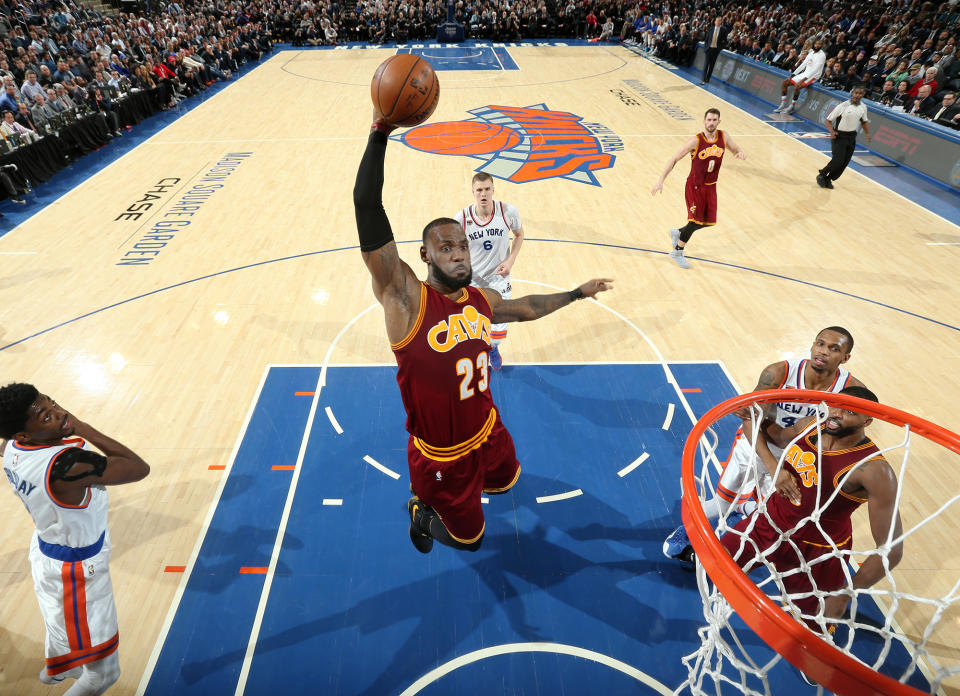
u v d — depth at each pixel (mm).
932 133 10039
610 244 7859
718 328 6152
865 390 3002
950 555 3852
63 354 5758
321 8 23750
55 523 2791
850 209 8906
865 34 16047
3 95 10203
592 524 4113
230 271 7191
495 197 9281
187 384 5375
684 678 3225
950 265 7363
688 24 19453
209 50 17250
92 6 19938
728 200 9203
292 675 3234
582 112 13867
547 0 25625
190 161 10859
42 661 3316
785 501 3084
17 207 9031
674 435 4848
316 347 5855
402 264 2051
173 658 3314
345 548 3939
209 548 3932
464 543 2672
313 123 13094
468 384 2244
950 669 2432
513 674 3240
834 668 1666
